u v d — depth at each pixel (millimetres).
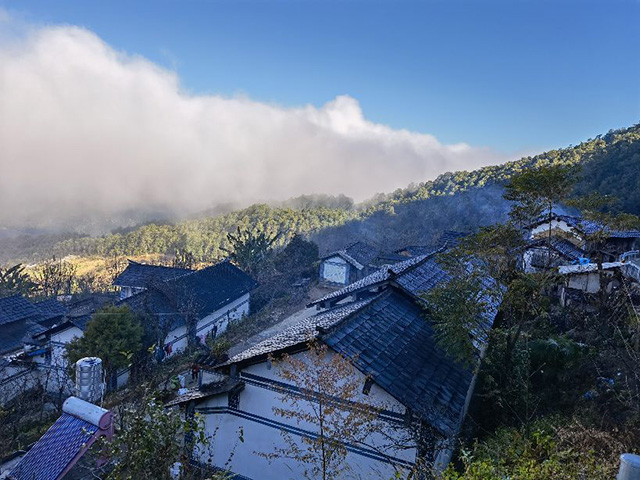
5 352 25688
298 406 10445
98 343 19203
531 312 12766
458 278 12734
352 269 40188
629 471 4969
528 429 10586
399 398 9336
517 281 12031
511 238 12383
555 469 7047
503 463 8266
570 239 26703
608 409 11312
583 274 19516
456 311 11695
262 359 11016
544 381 13625
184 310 26219
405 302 14555
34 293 46188
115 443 7000
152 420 7082
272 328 28500
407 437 9344
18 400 18781
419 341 12414
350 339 10805
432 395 10000
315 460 9078
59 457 9609
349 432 9047
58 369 21516
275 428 10844
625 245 28609
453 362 11961
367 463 9633
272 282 38781
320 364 9789
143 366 21016
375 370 9961
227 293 31734
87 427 10078
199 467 10148
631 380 12195
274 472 10789
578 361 13711
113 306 21156
